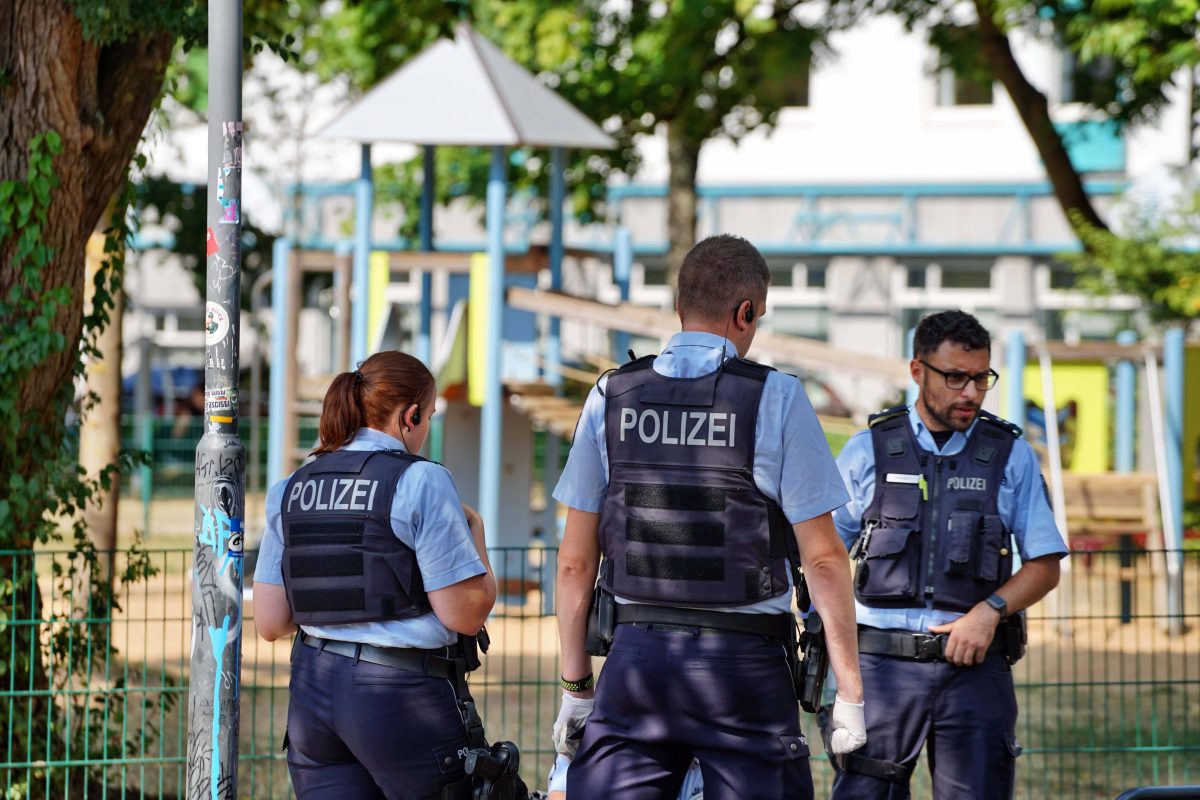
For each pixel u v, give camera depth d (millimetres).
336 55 38125
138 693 11977
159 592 22719
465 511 7645
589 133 24891
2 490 11766
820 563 6793
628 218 56688
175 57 15117
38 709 11828
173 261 57969
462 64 24672
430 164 26906
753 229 57031
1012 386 22766
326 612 7344
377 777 7359
